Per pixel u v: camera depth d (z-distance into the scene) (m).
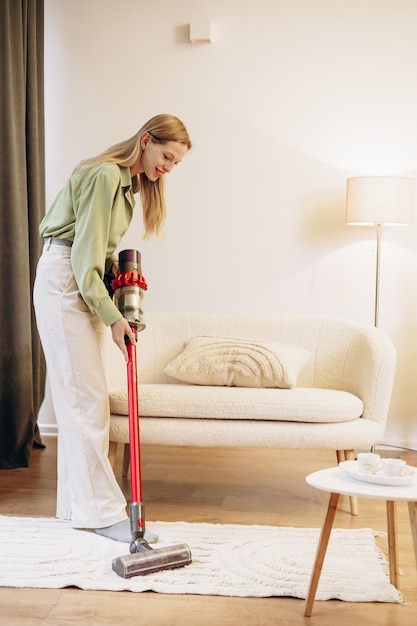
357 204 3.70
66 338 2.55
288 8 4.07
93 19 4.18
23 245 3.65
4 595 2.05
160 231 2.79
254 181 4.12
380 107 4.04
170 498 3.03
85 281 2.44
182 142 2.58
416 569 2.26
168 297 4.20
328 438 2.82
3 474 3.41
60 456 2.65
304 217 4.10
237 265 4.15
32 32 3.83
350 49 4.05
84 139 4.20
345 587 2.10
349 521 2.75
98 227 2.46
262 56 4.09
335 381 3.34
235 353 3.15
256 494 3.10
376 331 3.17
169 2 4.13
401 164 4.04
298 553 2.36
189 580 2.14
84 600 2.03
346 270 4.08
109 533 2.52
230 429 2.83
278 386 3.06
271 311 4.14
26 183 3.75
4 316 3.58
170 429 2.84
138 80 4.16
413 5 4.01
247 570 2.22
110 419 2.83
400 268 4.04
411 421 4.06
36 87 3.85
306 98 4.08
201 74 4.13
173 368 3.16
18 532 2.54
